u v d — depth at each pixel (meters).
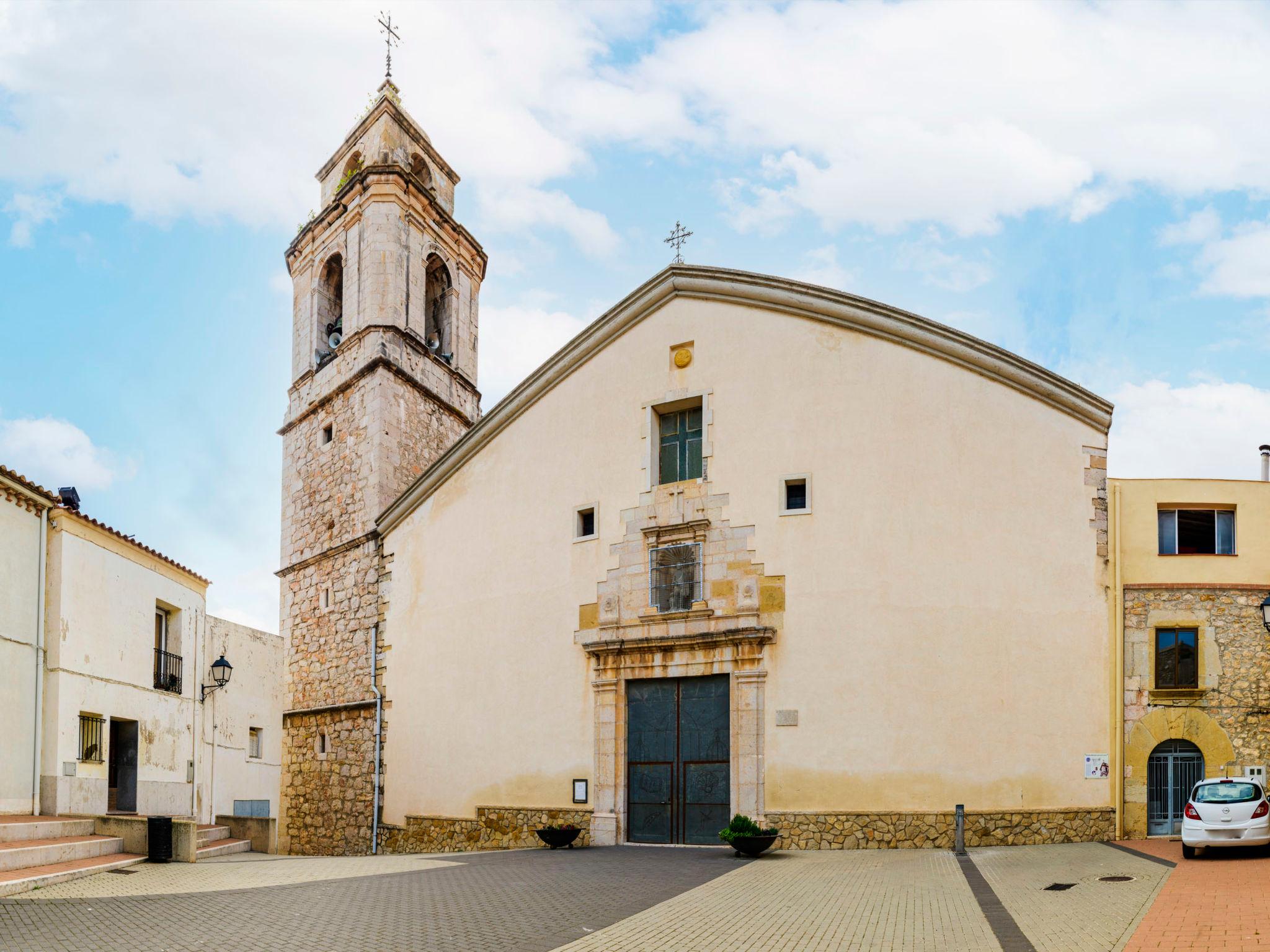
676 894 14.05
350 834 28.02
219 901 13.03
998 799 19.84
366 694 28.67
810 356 22.78
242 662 28.23
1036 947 10.49
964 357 21.72
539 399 26.33
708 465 23.22
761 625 21.64
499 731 24.91
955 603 20.70
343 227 34.50
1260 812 16.53
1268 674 20.61
